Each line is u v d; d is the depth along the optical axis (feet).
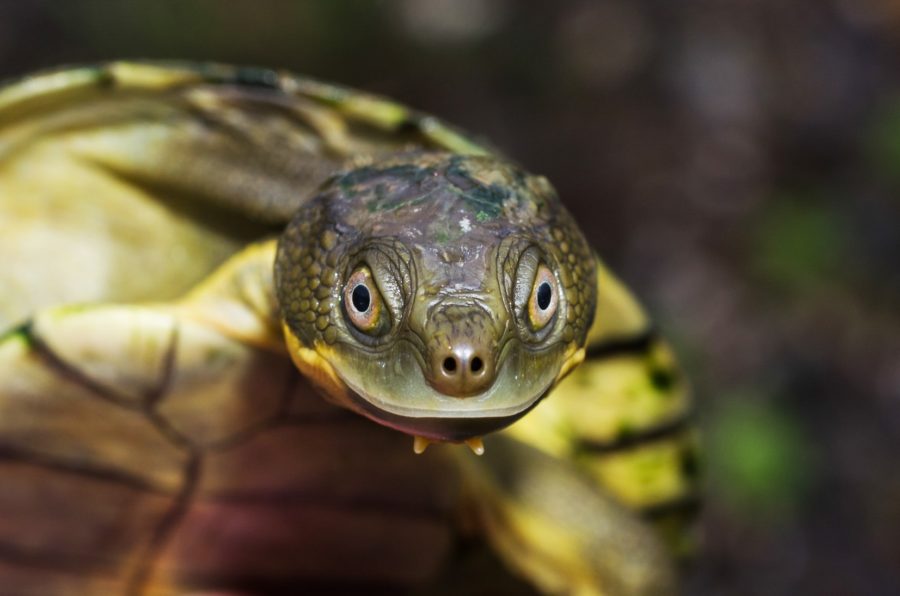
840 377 2.79
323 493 1.22
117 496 1.21
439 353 1.03
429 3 3.66
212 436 1.17
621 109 3.36
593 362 1.26
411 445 1.18
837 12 3.58
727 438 2.59
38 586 1.27
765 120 3.31
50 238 1.25
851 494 2.58
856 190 3.19
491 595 1.32
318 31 3.57
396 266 1.05
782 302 2.93
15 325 1.24
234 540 1.25
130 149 1.23
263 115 1.22
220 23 3.52
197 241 1.26
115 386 1.14
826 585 2.43
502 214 1.07
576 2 3.60
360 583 1.30
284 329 1.09
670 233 3.08
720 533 2.49
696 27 3.49
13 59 3.34
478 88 3.51
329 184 1.10
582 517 1.30
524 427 1.27
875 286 2.98
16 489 1.20
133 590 1.28
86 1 3.44
